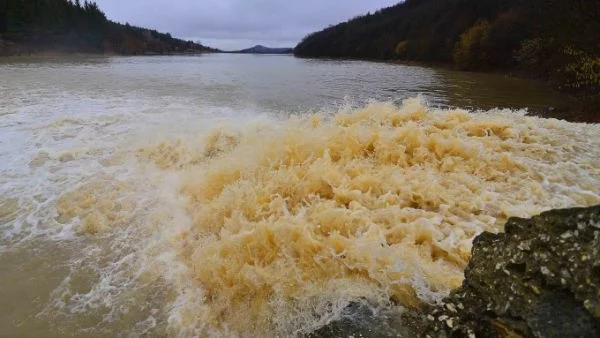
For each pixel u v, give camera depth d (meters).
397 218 4.81
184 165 8.05
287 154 6.58
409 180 5.70
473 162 6.12
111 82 23.61
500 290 2.65
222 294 4.29
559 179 5.64
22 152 8.73
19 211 6.25
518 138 6.88
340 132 6.88
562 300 2.28
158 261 4.98
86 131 10.25
